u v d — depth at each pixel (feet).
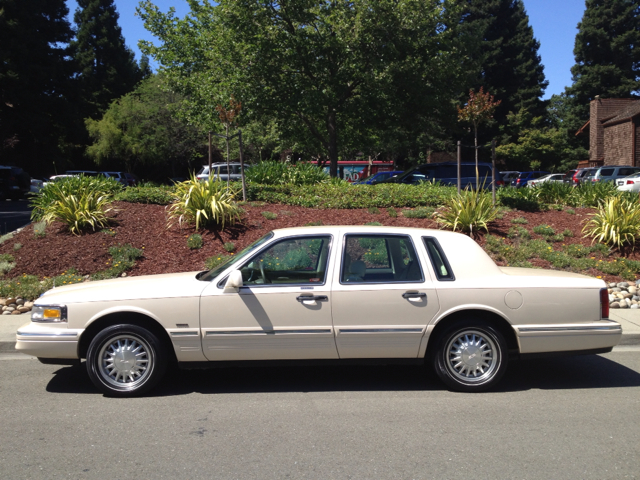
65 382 19.88
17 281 31.81
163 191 43.42
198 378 20.33
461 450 14.21
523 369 21.56
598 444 14.64
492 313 18.44
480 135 148.66
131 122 132.57
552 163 150.00
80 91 125.59
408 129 68.80
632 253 36.73
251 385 19.53
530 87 154.61
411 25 59.31
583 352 18.52
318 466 13.33
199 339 17.88
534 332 18.22
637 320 27.07
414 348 18.25
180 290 18.06
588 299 18.45
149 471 13.09
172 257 34.55
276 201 43.78
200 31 78.79
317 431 15.40
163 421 16.15
